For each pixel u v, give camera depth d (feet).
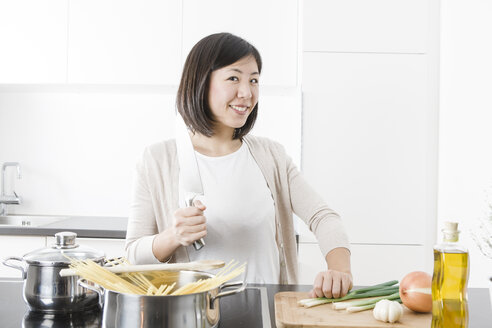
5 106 9.26
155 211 4.53
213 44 4.16
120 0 8.30
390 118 7.79
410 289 3.23
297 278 4.92
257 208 4.50
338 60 7.77
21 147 9.30
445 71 7.61
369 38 7.79
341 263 3.99
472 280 7.16
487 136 7.32
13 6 8.31
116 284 2.77
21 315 3.12
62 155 9.30
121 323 2.55
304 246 7.61
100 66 8.32
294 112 9.09
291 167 4.96
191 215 3.57
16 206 9.31
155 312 2.52
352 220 7.78
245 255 4.42
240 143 4.77
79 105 9.27
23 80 8.35
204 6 8.27
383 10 7.79
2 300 3.47
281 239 4.76
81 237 7.47
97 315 3.13
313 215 4.55
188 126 4.49
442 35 7.68
